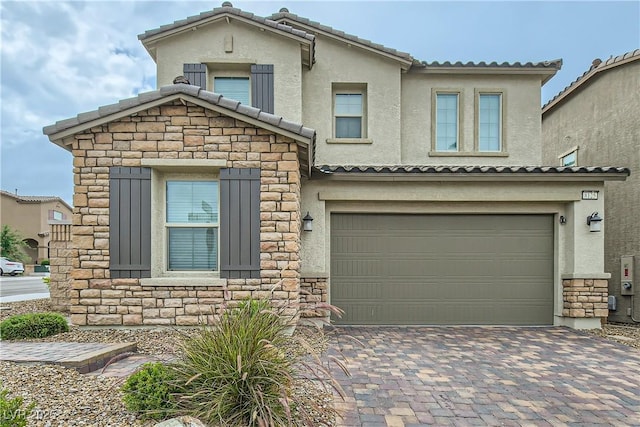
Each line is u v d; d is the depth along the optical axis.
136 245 8.09
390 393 5.45
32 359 5.61
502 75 12.59
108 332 7.82
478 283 10.10
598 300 9.66
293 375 4.55
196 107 8.20
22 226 48.44
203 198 8.62
